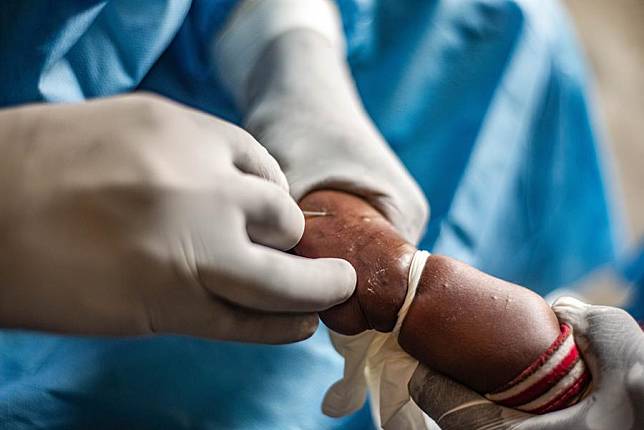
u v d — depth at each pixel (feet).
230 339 1.30
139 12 1.68
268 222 1.27
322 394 1.68
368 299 1.41
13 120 1.18
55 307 1.17
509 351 1.32
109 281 1.17
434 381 1.38
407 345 1.40
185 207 1.17
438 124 2.01
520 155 2.07
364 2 1.96
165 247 1.17
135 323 1.21
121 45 1.70
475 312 1.36
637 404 1.25
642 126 3.72
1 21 1.62
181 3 1.71
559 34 2.16
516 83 2.03
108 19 1.67
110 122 1.18
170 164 1.17
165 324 1.23
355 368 1.50
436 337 1.37
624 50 4.00
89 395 1.63
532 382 1.31
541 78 2.08
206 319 1.25
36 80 1.64
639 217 3.43
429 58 2.02
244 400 1.66
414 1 2.02
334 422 1.67
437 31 2.02
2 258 1.15
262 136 1.68
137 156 1.16
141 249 1.16
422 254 1.44
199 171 1.19
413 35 2.02
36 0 1.60
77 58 1.68
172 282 1.19
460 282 1.39
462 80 2.02
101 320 1.19
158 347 1.69
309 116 1.66
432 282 1.40
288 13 1.79
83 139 1.17
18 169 1.15
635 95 3.83
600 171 2.25
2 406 1.60
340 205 1.54
